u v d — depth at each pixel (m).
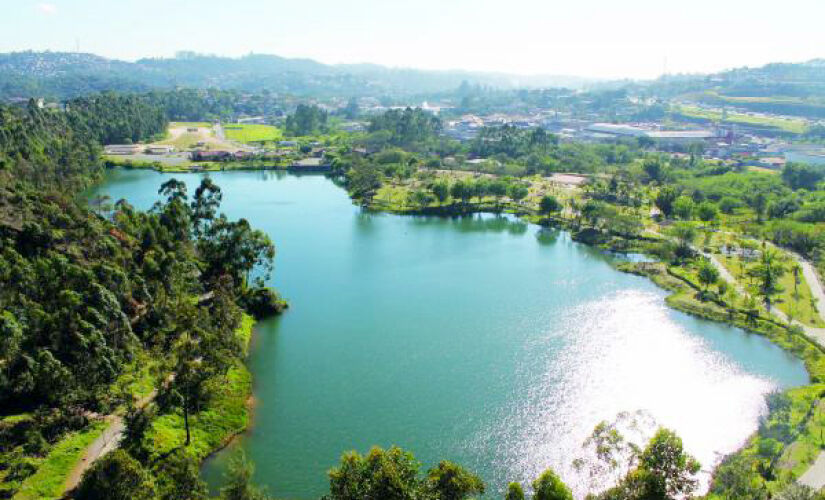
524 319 182.00
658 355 158.50
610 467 98.44
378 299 197.12
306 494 106.38
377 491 76.50
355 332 171.62
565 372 149.62
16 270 138.75
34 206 174.25
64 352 123.31
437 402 135.88
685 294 199.75
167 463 101.94
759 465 105.69
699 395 138.75
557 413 131.38
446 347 162.88
